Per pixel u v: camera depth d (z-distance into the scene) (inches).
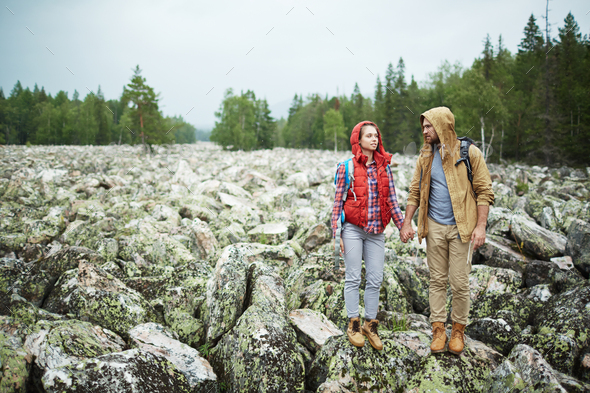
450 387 116.3
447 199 123.3
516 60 1487.5
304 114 3885.3
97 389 99.0
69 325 130.4
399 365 122.0
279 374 117.7
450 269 124.6
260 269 160.1
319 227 267.7
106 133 3034.0
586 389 102.7
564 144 1210.0
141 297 162.4
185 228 292.4
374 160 123.7
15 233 280.7
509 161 1337.4
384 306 178.7
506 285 188.1
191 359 126.1
